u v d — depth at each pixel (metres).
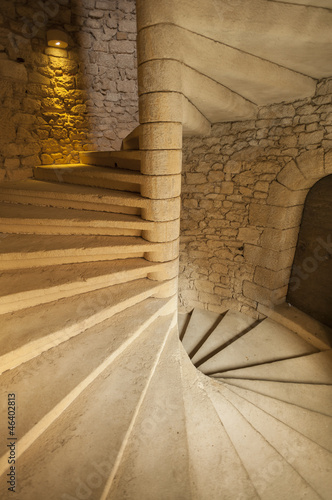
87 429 1.42
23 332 1.63
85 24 4.18
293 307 3.83
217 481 1.65
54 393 1.40
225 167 3.59
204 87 2.33
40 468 1.22
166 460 1.49
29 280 1.93
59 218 2.31
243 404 2.45
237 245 3.82
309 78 2.64
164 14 1.82
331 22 1.83
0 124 3.49
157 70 1.94
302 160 2.94
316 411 2.53
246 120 3.29
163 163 2.16
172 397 1.88
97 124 4.62
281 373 3.00
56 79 4.08
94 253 2.19
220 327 3.89
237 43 2.06
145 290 2.27
